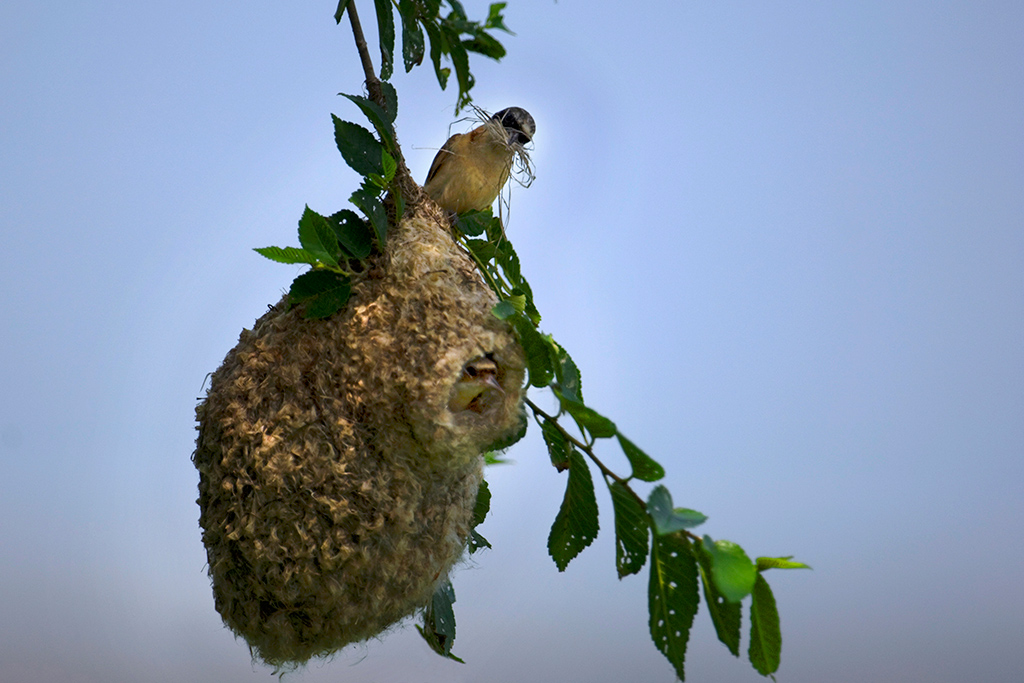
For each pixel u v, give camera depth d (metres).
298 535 5.19
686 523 5.13
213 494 5.20
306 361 5.20
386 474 5.19
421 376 5.18
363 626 5.21
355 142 5.21
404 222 5.23
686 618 5.15
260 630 5.20
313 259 5.20
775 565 5.14
